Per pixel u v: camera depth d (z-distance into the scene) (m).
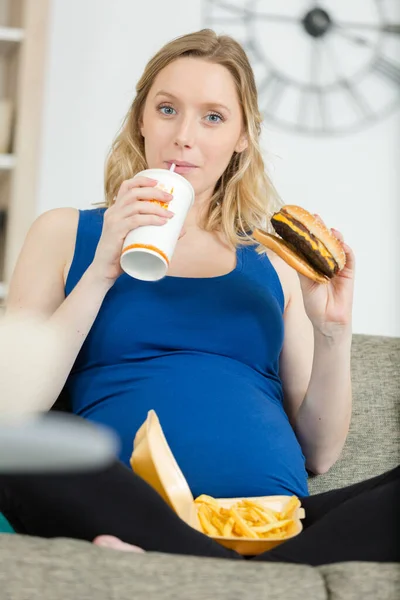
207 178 1.67
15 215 3.29
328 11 3.79
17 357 0.56
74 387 1.61
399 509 1.10
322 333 1.58
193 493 1.42
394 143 3.82
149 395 1.50
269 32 3.74
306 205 3.76
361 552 1.09
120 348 1.58
